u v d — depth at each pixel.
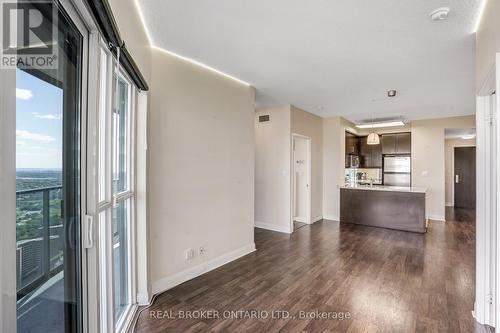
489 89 2.02
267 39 2.51
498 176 1.49
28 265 0.94
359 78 3.56
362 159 7.93
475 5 1.91
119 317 2.14
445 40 2.45
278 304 2.44
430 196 6.43
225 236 3.52
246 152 3.90
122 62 1.75
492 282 2.09
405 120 6.70
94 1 1.11
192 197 3.05
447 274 3.11
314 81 3.71
